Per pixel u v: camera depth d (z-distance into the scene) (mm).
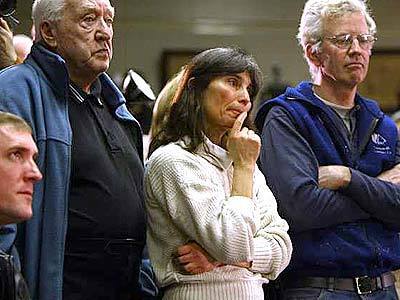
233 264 2475
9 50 2973
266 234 2596
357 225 2990
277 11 8406
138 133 2840
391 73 8477
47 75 2551
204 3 8367
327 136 3074
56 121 2496
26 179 2215
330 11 3104
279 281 2996
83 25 2602
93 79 2674
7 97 2469
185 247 2492
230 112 2605
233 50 2645
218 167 2602
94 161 2561
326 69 3113
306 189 2908
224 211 2467
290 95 3135
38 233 2436
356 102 3191
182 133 2619
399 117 6172
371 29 3162
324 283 2945
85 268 2527
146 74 8289
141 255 2713
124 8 8266
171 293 2529
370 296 2967
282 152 2984
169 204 2498
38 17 2641
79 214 2516
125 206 2590
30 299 2217
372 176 3104
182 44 8336
